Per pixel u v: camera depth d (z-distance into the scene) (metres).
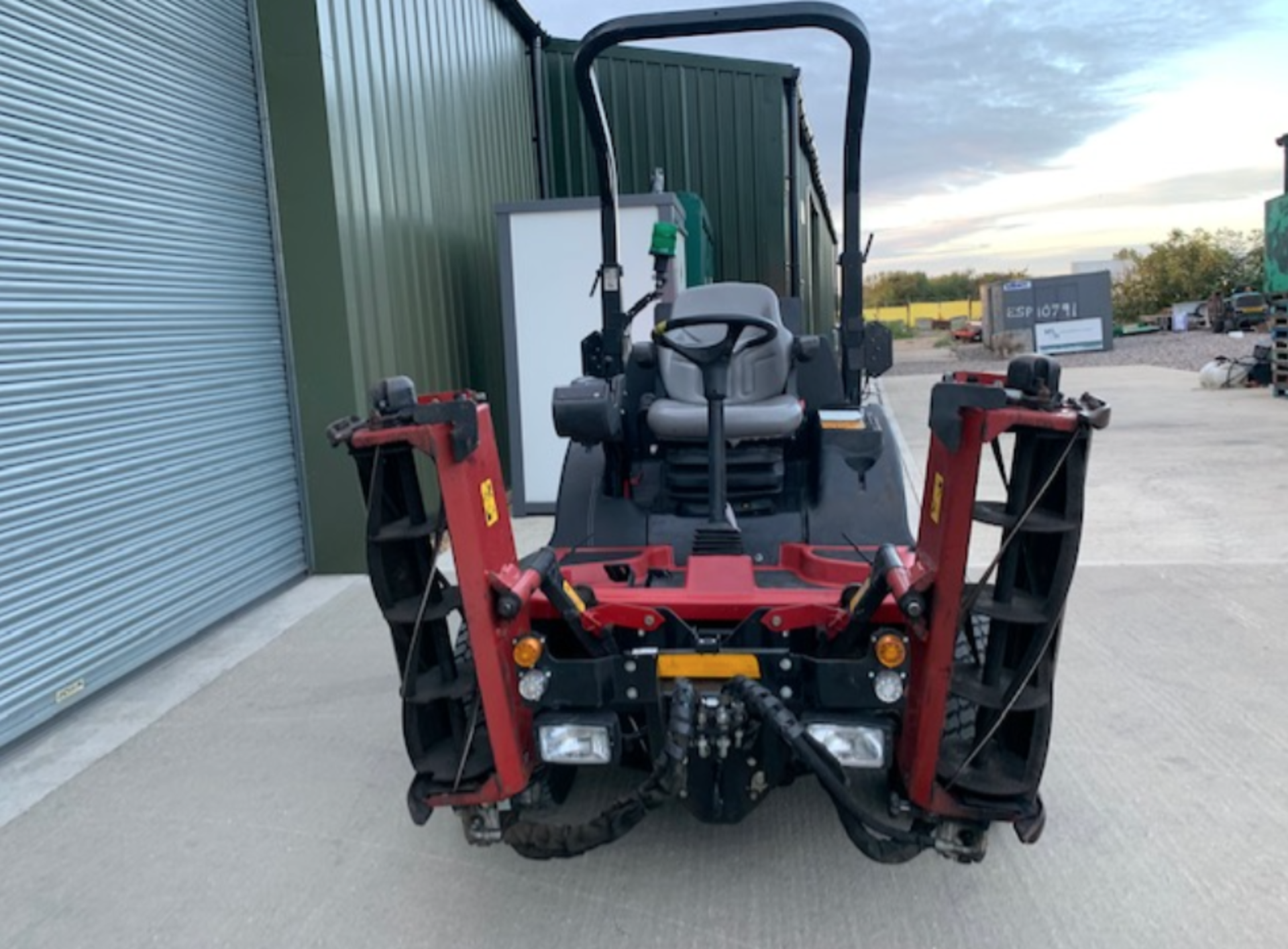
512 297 7.25
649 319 7.09
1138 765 3.17
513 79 9.69
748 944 2.38
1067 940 2.35
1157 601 4.77
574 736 2.33
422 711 2.37
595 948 2.38
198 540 4.77
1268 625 4.39
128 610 4.24
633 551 3.26
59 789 3.29
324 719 3.80
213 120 5.00
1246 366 14.03
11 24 3.61
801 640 2.62
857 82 3.30
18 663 3.62
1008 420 1.93
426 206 7.14
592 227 7.11
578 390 3.35
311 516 5.76
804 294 12.04
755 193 10.66
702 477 3.49
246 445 5.22
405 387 2.30
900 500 3.33
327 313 5.57
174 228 4.65
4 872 2.80
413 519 2.25
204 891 2.68
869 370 3.82
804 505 3.47
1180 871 2.60
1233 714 3.52
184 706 3.96
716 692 2.34
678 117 10.49
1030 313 27.83
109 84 4.19
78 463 3.95
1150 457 8.60
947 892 2.56
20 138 3.66
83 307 3.99
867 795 3.01
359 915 2.55
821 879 2.64
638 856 2.78
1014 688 2.08
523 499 7.42
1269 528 6.07
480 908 2.56
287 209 5.50
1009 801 2.18
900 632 2.33
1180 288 45.31
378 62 6.30
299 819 3.05
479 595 2.16
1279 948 2.29
